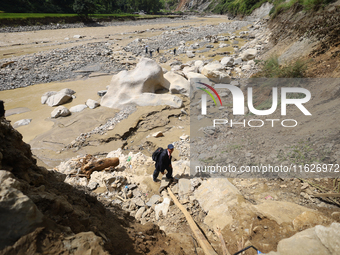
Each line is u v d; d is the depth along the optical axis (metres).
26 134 12.83
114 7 86.12
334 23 11.70
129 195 6.12
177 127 11.87
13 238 1.90
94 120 13.55
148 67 15.47
